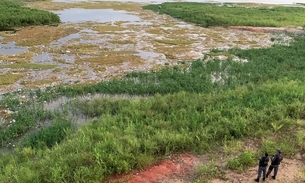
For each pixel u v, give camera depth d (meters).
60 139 17.30
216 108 20.09
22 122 19.08
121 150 14.30
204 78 27.08
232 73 28.91
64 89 24.05
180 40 41.91
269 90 23.23
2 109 20.88
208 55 35.03
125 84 25.22
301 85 24.33
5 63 29.83
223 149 15.66
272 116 18.39
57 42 38.53
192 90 24.45
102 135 16.33
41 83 25.45
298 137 16.28
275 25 52.47
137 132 16.86
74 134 17.06
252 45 40.50
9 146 17.06
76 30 45.44
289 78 26.92
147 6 71.31
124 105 21.28
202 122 18.00
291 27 51.94
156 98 22.05
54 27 46.81
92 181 12.56
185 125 17.66
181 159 14.94
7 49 34.75
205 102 21.12
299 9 72.00
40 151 15.41
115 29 47.12
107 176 13.40
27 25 47.34
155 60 32.78
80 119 20.19
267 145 15.41
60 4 71.38
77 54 33.94
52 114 20.30
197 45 39.78
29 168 13.60
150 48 37.47
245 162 14.28
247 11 64.75
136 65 30.81
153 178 13.45
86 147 14.95
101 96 23.66
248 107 19.84
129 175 13.52
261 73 28.41
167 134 16.44
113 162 13.66
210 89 24.50
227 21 53.41
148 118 18.75
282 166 14.19
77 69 29.08
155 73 28.34
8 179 12.91
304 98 21.25
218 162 14.57
